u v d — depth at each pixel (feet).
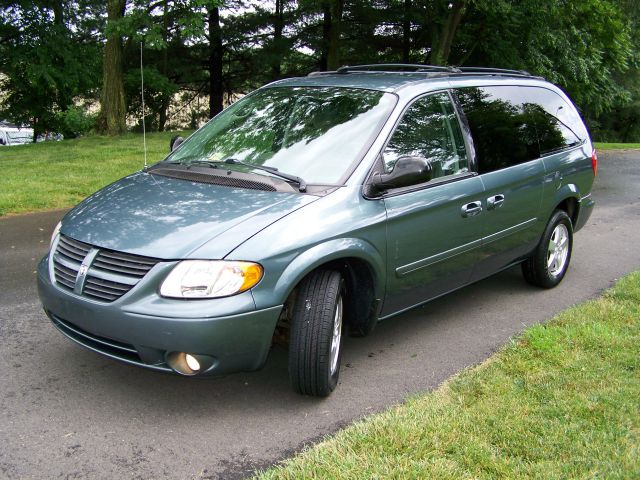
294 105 15.07
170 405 11.93
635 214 32.91
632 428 10.75
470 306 17.93
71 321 11.44
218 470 9.94
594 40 82.64
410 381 13.12
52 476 9.66
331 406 12.03
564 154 19.24
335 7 85.51
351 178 12.76
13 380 12.68
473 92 16.42
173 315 10.47
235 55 110.22
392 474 9.36
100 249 11.37
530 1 70.74
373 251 12.60
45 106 96.32
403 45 96.58
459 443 10.21
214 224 11.36
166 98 95.66
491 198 15.78
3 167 39.50
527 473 9.48
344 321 13.67
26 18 82.48
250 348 10.97
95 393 12.27
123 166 40.24
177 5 64.08
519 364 13.37
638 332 15.14
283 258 11.11
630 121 146.41
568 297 18.89
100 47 90.07
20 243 23.21
